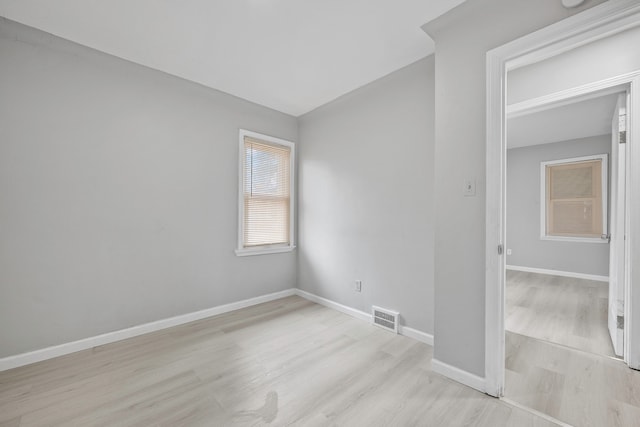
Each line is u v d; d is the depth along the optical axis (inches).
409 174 98.4
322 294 134.5
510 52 62.2
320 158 135.4
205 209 116.4
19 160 79.0
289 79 106.9
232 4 68.2
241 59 93.4
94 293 91.2
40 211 82.1
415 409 62.0
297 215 149.6
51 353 83.3
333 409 62.2
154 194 103.1
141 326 100.2
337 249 126.5
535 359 83.0
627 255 78.7
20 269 79.4
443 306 74.8
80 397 66.1
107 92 92.8
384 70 100.2
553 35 56.8
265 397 66.3
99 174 91.7
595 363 80.4
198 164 114.2
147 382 72.1
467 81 69.5
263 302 136.0
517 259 212.4
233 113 124.4
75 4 68.0
